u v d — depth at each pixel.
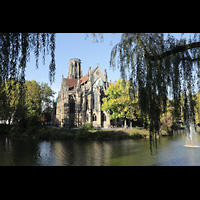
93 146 31.53
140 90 8.13
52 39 5.80
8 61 5.50
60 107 87.62
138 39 8.09
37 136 42.19
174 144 31.53
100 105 68.38
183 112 8.23
